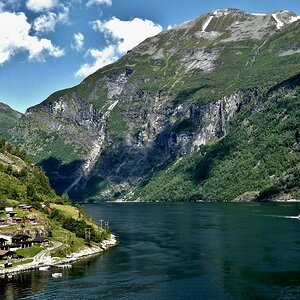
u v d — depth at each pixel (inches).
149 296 5502.0
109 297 5502.0
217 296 5423.2
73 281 6200.8
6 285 6023.6
